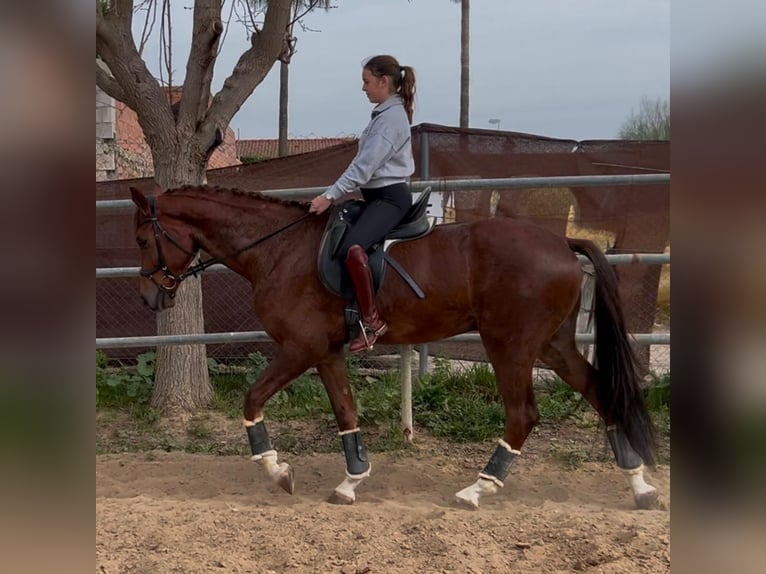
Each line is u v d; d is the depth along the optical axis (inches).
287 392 236.4
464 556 124.0
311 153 248.4
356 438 159.9
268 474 158.7
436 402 218.2
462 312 153.5
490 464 152.4
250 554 127.5
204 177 222.7
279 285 155.2
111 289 259.8
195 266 165.9
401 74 151.9
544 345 152.6
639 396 149.4
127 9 211.8
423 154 237.0
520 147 237.8
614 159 236.1
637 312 238.1
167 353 224.2
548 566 120.8
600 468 179.5
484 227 154.0
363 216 150.0
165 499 160.4
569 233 238.1
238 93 218.1
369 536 134.0
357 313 150.1
